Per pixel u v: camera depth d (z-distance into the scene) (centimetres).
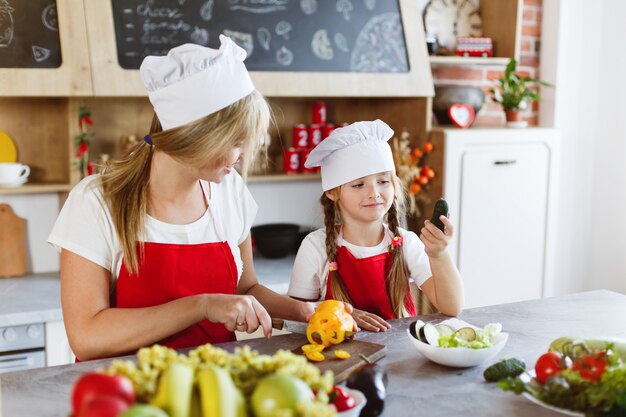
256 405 87
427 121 306
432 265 170
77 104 274
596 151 374
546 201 325
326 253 197
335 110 337
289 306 165
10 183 266
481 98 325
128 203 150
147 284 152
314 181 338
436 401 118
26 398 119
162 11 264
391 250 195
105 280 150
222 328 157
